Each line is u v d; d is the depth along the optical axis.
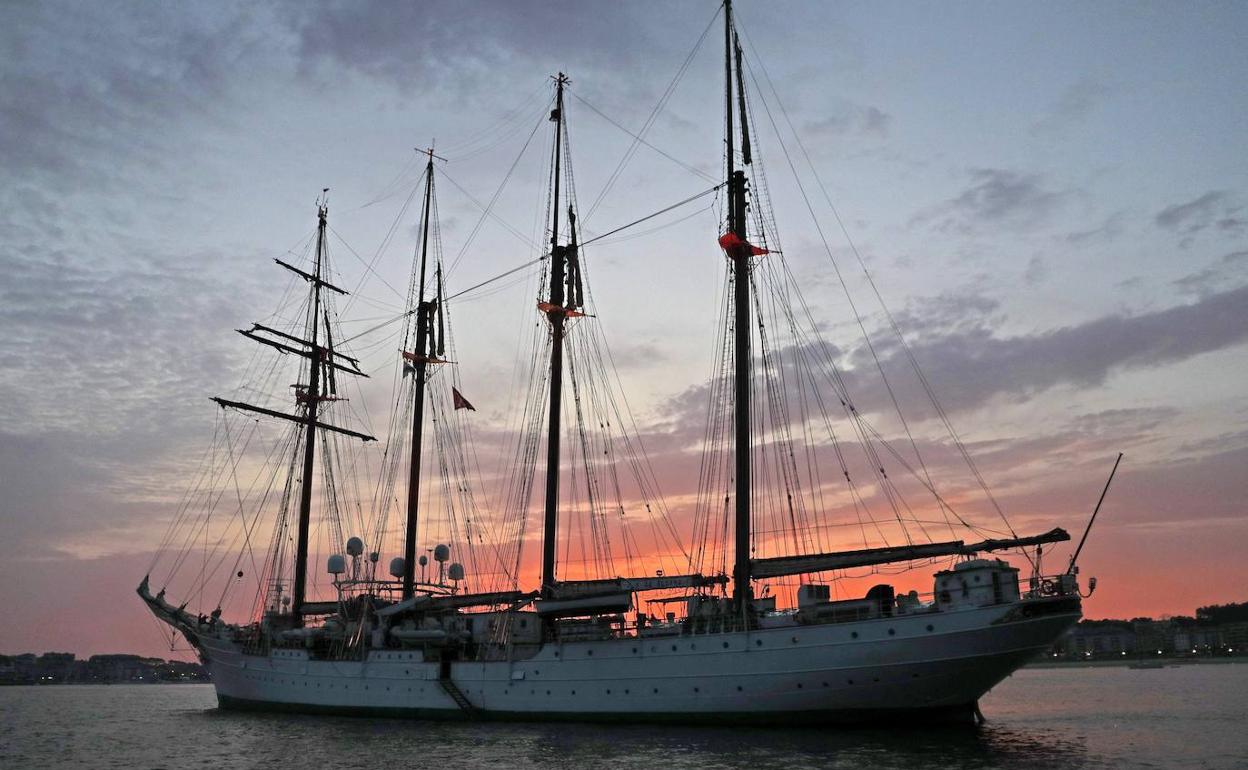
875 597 40.56
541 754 37.09
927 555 41.09
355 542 58.12
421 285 67.44
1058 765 33.78
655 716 42.88
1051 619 37.44
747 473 45.19
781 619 42.44
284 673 58.59
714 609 44.53
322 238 76.75
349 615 57.56
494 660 48.47
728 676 41.22
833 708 39.78
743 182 50.25
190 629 65.81
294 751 42.19
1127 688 107.25
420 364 66.12
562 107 61.91
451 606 52.75
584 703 44.88
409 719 50.81
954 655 37.59
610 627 47.09
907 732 39.62
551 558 52.75
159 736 54.44
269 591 65.25
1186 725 50.59
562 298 58.19
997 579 38.03
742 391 46.34
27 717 87.44
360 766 36.66
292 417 71.00
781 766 32.75
